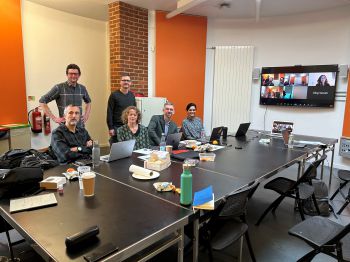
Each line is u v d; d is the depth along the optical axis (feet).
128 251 3.50
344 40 15.62
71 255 3.34
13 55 13.43
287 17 17.46
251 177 6.70
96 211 4.56
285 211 10.06
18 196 5.22
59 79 16.29
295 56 17.44
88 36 17.76
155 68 17.29
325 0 14.48
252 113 19.34
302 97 17.04
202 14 17.71
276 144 11.39
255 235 8.31
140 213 4.51
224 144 11.19
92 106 18.60
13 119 13.73
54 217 4.33
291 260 7.04
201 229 5.43
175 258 6.93
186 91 18.38
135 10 15.76
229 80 18.97
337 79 15.93
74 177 6.17
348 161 15.72
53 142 8.27
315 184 10.05
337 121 16.22
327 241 5.34
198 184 6.07
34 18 14.70
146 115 15.53
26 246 7.43
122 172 6.81
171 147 9.15
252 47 18.40
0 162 6.96
